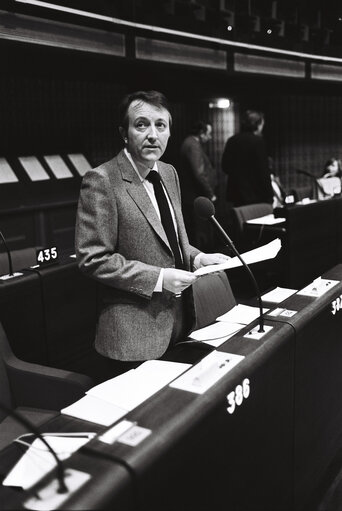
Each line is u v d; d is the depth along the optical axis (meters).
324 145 9.83
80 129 6.75
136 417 1.27
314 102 9.60
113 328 1.90
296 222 5.14
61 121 6.52
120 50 5.33
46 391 2.09
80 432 1.47
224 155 6.00
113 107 7.10
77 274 3.41
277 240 2.06
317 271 5.56
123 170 1.85
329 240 5.72
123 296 1.89
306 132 9.60
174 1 5.90
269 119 9.27
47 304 3.19
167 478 1.18
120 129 1.87
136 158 1.85
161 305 1.90
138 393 1.65
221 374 1.48
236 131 9.11
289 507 1.93
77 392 2.04
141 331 1.89
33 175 5.98
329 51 8.23
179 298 2.03
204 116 8.55
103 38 5.14
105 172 1.82
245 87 7.78
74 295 3.39
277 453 1.79
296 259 5.20
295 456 1.96
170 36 5.86
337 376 2.39
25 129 6.14
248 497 1.58
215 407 1.36
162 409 1.30
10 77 5.89
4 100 5.89
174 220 1.99
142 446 1.15
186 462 1.25
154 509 1.14
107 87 6.98
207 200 1.94
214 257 2.00
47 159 6.27
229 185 6.04
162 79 6.54
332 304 2.25
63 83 6.47
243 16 6.86
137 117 1.79
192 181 6.45
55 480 1.06
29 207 5.73
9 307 2.93
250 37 6.94
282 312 2.01
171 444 1.19
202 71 6.32
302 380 1.97
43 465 1.35
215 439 1.37
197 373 1.49
